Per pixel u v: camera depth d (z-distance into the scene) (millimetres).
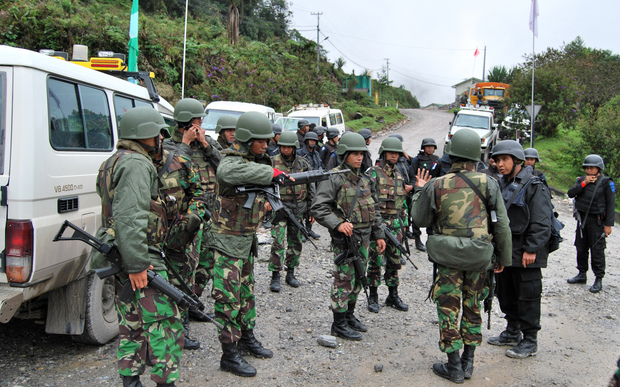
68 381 3395
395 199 5422
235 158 3477
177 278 3246
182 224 3518
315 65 34625
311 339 4387
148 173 2777
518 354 4180
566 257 8094
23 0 16016
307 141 8070
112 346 4059
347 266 4309
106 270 2760
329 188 4230
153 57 18234
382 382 3645
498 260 3777
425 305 5453
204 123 11781
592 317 5316
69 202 3482
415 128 33969
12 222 3035
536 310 4215
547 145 21406
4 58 3105
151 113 2920
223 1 42688
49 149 3287
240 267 3605
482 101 26328
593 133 17500
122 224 2609
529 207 4129
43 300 3834
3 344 3953
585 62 27641
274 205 3490
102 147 4059
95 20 17031
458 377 3654
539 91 22484
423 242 8492
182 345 2961
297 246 5781
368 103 43844
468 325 3756
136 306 2916
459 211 3580
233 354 3621
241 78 22938
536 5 16656
